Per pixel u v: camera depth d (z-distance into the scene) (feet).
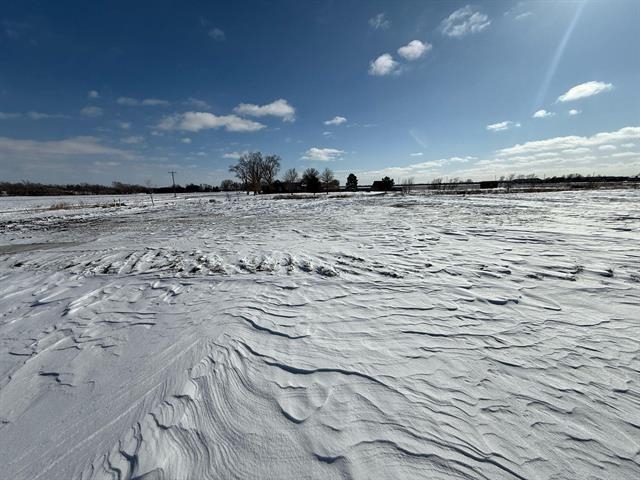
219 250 22.21
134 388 7.09
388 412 6.06
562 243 20.81
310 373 7.38
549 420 5.80
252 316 10.59
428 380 7.04
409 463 4.96
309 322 10.10
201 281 15.10
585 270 14.89
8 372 8.04
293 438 5.51
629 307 10.67
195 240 26.84
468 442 5.34
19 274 17.89
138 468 5.04
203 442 5.51
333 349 8.43
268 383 7.04
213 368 7.66
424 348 8.40
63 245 26.63
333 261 18.03
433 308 11.05
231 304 11.79
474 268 15.81
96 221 46.37
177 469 5.01
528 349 8.25
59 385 7.39
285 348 8.50
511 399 6.38
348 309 11.12
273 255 20.06
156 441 5.56
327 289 13.29
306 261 18.22
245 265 17.80
